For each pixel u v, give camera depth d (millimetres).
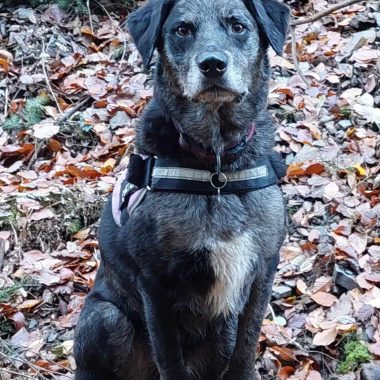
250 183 1319
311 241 1754
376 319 1561
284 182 1917
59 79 2430
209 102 1293
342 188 1878
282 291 1659
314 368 1528
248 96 1327
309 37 2408
